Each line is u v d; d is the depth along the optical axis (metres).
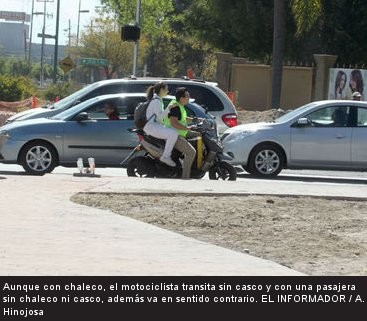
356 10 80.25
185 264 17.56
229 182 30.27
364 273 17.84
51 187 27.11
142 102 34.81
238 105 75.12
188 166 31.91
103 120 35.38
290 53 81.56
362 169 38.31
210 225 22.44
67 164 35.22
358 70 64.69
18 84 88.94
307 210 25.23
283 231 22.11
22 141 34.56
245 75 75.56
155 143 32.03
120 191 26.48
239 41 86.75
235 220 23.12
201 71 135.62
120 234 20.33
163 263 17.53
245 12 81.75
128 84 38.88
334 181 39.19
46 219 21.67
